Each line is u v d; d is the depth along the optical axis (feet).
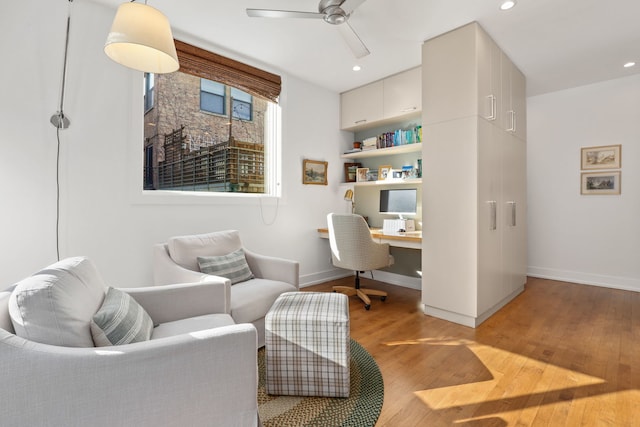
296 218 12.00
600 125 12.21
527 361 6.48
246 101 11.10
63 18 7.08
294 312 5.40
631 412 4.88
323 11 6.84
